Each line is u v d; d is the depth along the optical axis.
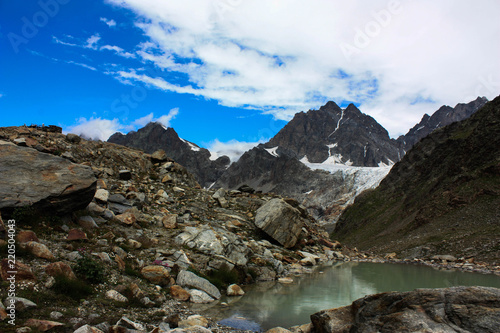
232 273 16.70
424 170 128.12
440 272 23.38
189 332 7.75
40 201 13.23
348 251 36.19
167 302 11.73
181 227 20.80
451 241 42.16
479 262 29.03
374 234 106.19
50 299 8.77
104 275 11.51
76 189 14.45
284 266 22.16
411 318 6.31
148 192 27.31
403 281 19.30
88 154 29.00
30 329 7.06
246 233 25.08
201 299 12.97
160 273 13.45
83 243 13.35
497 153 69.81
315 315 8.40
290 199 38.47
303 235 30.94
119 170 29.25
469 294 6.48
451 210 65.88
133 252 15.09
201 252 17.55
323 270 23.30
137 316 9.59
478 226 48.59
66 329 7.60
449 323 6.04
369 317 7.18
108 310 9.43
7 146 14.73
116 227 17.31
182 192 30.53
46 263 10.30
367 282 18.77
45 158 15.05
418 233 63.47
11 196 12.62
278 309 12.70
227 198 33.25
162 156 36.28
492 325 5.62
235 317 11.45
